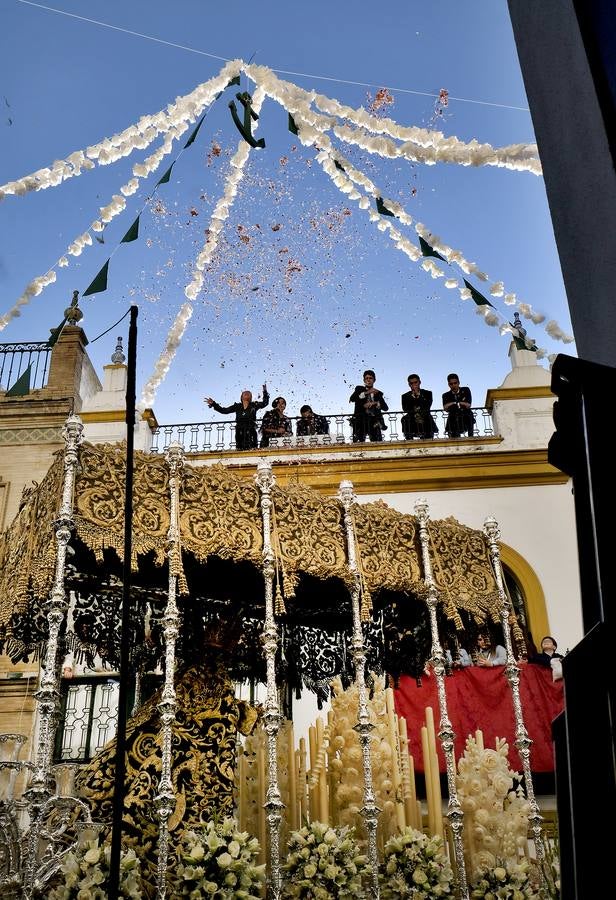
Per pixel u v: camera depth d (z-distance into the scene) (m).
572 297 3.91
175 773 5.74
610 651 2.53
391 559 6.64
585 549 2.95
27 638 6.60
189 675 6.29
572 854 2.91
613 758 2.50
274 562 6.05
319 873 5.43
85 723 11.59
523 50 4.51
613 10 3.40
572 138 3.83
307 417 15.41
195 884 4.99
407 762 6.70
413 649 7.75
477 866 6.25
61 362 14.70
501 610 6.95
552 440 3.17
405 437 15.20
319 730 6.87
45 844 4.99
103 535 5.54
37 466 13.60
